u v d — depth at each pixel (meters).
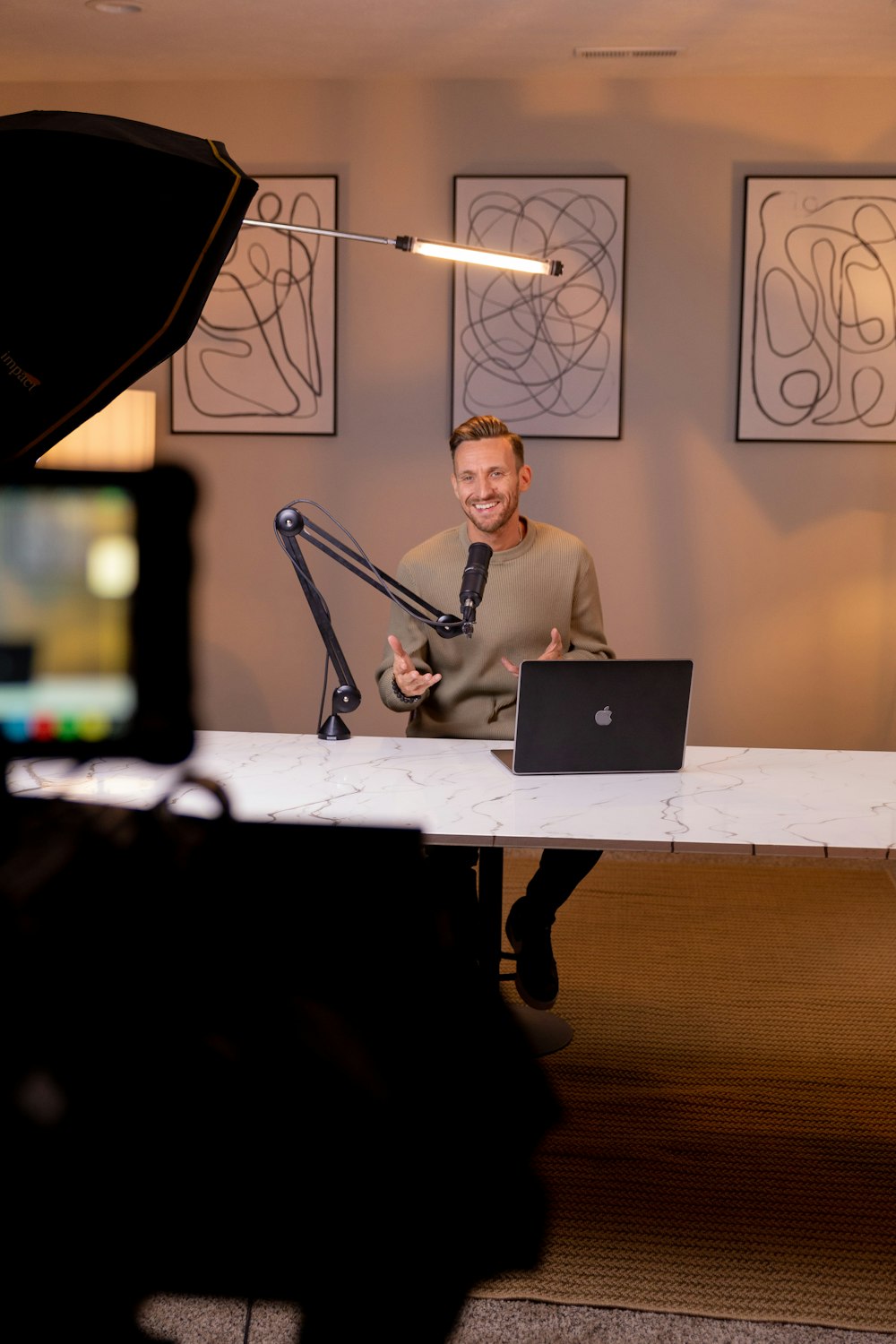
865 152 3.89
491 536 2.66
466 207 3.96
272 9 3.36
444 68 3.83
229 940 0.62
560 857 2.42
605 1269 1.80
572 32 3.52
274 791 1.99
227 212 1.80
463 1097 0.75
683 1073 2.43
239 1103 0.65
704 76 3.88
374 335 4.04
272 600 4.16
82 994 0.58
